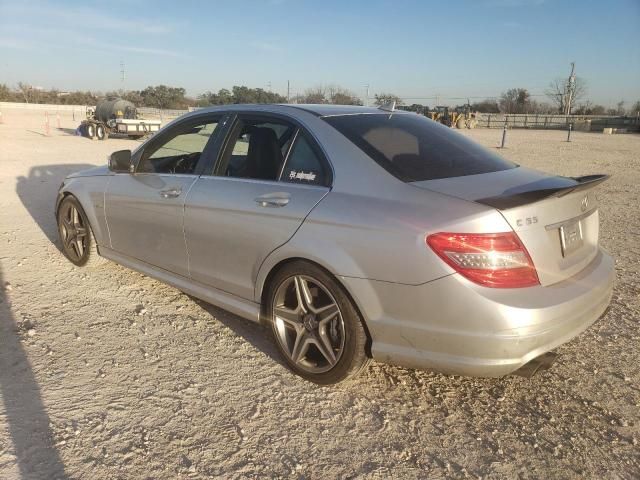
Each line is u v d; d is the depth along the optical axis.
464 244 2.64
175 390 3.25
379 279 2.86
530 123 62.19
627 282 5.29
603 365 3.65
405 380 3.43
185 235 3.96
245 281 3.59
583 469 2.64
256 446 2.76
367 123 3.56
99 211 4.86
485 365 2.68
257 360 3.64
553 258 2.86
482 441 2.85
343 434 2.88
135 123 26.17
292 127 3.58
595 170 16.19
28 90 91.31
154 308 4.46
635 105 76.31
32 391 3.18
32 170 13.05
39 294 4.69
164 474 2.54
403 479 2.56
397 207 2.90
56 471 2.52
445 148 3.53
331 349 3.19
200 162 4.02
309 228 3.13
